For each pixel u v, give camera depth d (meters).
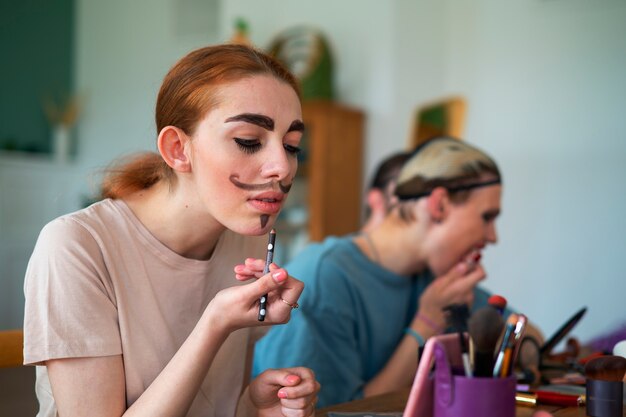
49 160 4.52
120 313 0.84
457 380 0.66
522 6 3.19
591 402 0.92
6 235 4.10
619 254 2.92
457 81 3.38
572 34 3.06
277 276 0.74
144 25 4.52
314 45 3.41
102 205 0.89
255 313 0.76
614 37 2.95
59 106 4.71
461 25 3.37
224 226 0.90
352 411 0.96
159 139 0.83
